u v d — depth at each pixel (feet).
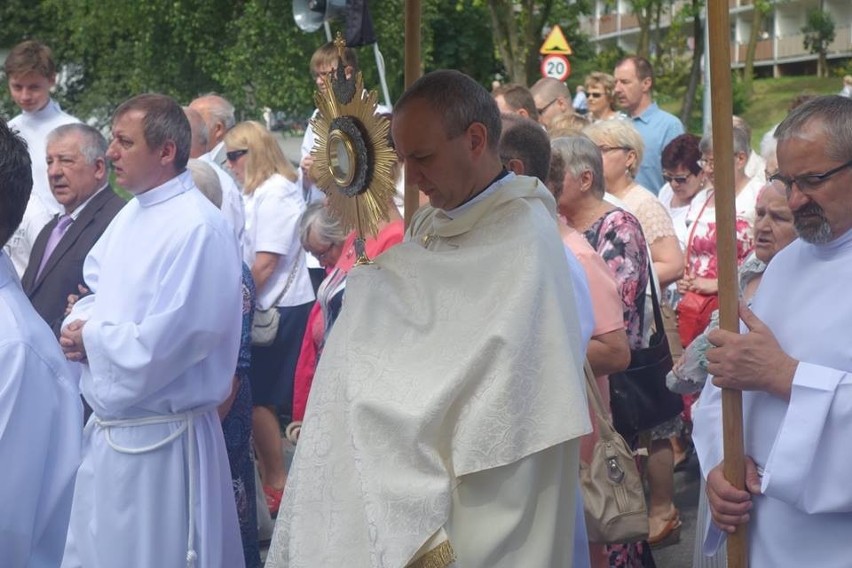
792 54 148.56
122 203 19.15
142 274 14.57
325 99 11.87
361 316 10.38
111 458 14.46
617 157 22.08
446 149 10.48
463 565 9.87
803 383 9.91
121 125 14.79
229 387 14.98
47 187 24.52
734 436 10.52
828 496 9.86
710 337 10.45
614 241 16.81
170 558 14.56
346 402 10.09
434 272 10.36
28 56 24.81
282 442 26.40
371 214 11.29
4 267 13.21
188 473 14.67
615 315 14.39
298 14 16.25
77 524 14.71
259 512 21.01
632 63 30.66
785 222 13.66
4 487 12.62
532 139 13.48
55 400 13.15
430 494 9.68
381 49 57.98
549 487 10.13
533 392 9.86
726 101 10.50
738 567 10.68
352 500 9.95
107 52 80.23
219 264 14.61
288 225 23.16
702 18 80.02
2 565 12.80
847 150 9.84
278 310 23.03
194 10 69.82
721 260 10.53
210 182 19.15
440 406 9.76
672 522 20.44
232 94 64.39
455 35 86.07
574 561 11.62
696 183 24.70
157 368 14.07
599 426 13.50
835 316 10.05
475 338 9.95
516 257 10.15
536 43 77.00
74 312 15.33
